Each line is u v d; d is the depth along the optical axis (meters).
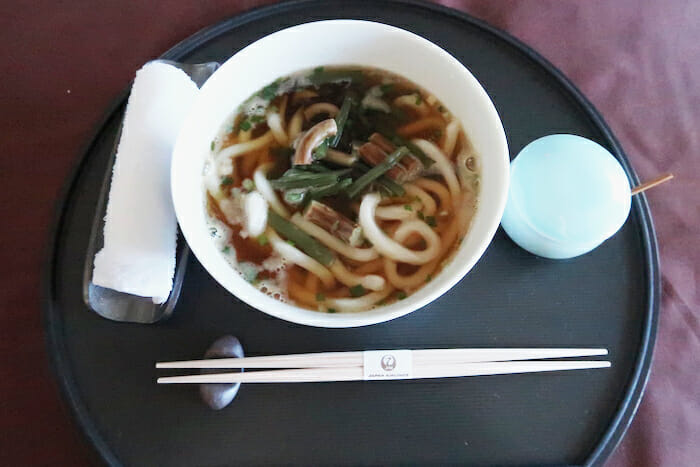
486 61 0.36
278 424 0.29
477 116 0.29
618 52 0.39
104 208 0.32
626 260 0.33
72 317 0.31
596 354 0.31
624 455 0.32
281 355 0.30
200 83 0.34
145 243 0.29
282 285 0.31
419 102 0.34
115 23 0.39
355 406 0.30
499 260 0.32
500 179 0.27
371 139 0.34
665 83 0.39
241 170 0.34
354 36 0.31
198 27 0.39
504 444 0.29
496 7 0.40
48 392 0.32
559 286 0.32
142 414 0.29
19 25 0.39
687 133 0.38
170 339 0.31
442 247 0.32
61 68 0.38
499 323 0.31
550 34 0.40
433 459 0.29
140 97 0.31
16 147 0.37
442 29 0.37
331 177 0.33
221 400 0.29
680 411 0.33
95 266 0.29
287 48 0.31
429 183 0.33
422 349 0.31
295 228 0.32
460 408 0.30
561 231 0.30
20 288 0.34
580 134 0.35
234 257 0.32
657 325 0.31
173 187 0.27
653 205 0.37
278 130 0.34
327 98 0.35
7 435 0.32
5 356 0.33
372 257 0.32
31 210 0.36
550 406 0.30
